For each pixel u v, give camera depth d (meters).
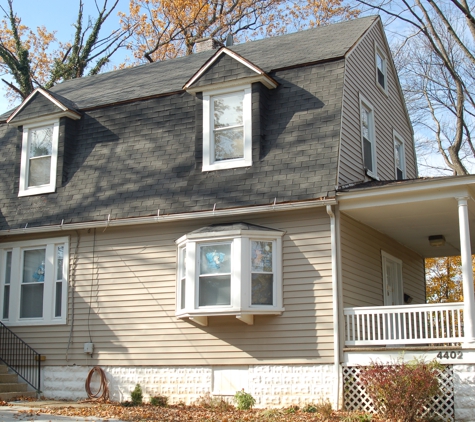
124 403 13.29
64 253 15.34
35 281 15.71
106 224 14.53
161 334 13.90
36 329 15.29
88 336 14.64
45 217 15.47
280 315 12.79
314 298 12.53
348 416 10.83
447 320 11.55
